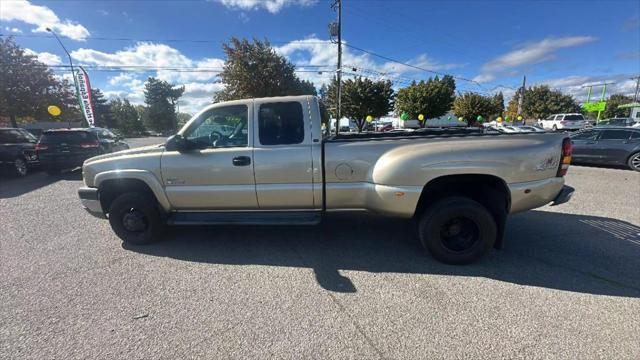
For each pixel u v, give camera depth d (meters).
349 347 2.20
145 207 3.90
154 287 3.05
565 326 2.36
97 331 2.42
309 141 3.54
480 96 43.09
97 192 3.97
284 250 3.88
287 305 2.72
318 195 3.60
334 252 3.80
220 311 2.65
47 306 2.76
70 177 9.84
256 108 3.61
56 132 9.55
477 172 3.21
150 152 3.83
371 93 32.47
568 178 8.36
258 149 3.58
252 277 3.22
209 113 3.74
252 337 2.32
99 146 10.12
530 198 3.28
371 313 2.58
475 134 3.44
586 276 3.11
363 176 3.49
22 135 10.70
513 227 4.51
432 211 3.33
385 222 4.80
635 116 44.72
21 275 3.33
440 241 3.36
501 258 3.54
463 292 2.86
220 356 2.14
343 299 2.79
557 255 3.60
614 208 5.41
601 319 2.43
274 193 3.63
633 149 9.59
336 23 21.53
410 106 37.00
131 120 73.38
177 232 4.55
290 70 21.80
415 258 3.59
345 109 33.41
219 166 3.63
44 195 7.24
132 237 4.05
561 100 49.81
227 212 3.85
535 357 2.07
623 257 3.53
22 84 20.28
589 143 10.47
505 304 2.66
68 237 4.43
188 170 3.69
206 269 3.42
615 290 2.85
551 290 2.87
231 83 21.39
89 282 3.17
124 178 3.86
